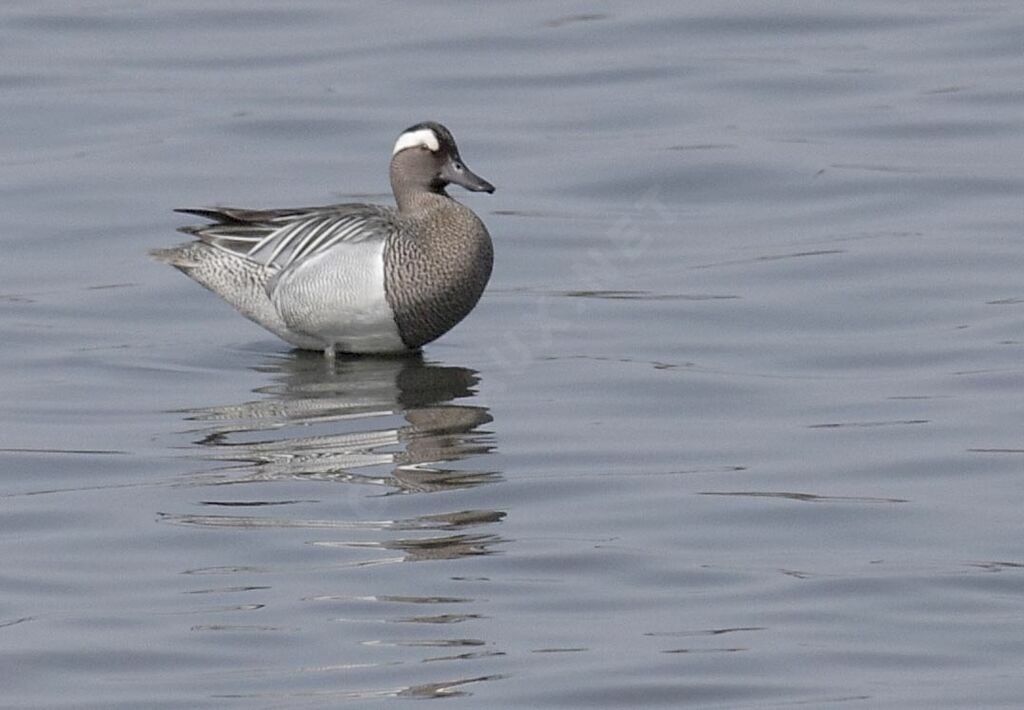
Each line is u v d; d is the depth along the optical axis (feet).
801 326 54.34
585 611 36.55
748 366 51.08
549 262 61.16
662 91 78.07
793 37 84.17
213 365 52.26
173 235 64.13
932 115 74.43
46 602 37.14
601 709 32.76
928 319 54.49
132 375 51.26
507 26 85.92
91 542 39.86
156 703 33.04
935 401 47.98
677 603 36.91
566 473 43.34
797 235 63.00
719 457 44.45
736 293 57.36
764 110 75.82
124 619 36.29
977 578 37.81
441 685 33.58
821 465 43.91
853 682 33.65
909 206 65.46
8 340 54.19
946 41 82.94
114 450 45.14
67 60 82.23
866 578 37.91
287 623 35.96
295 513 41.06
